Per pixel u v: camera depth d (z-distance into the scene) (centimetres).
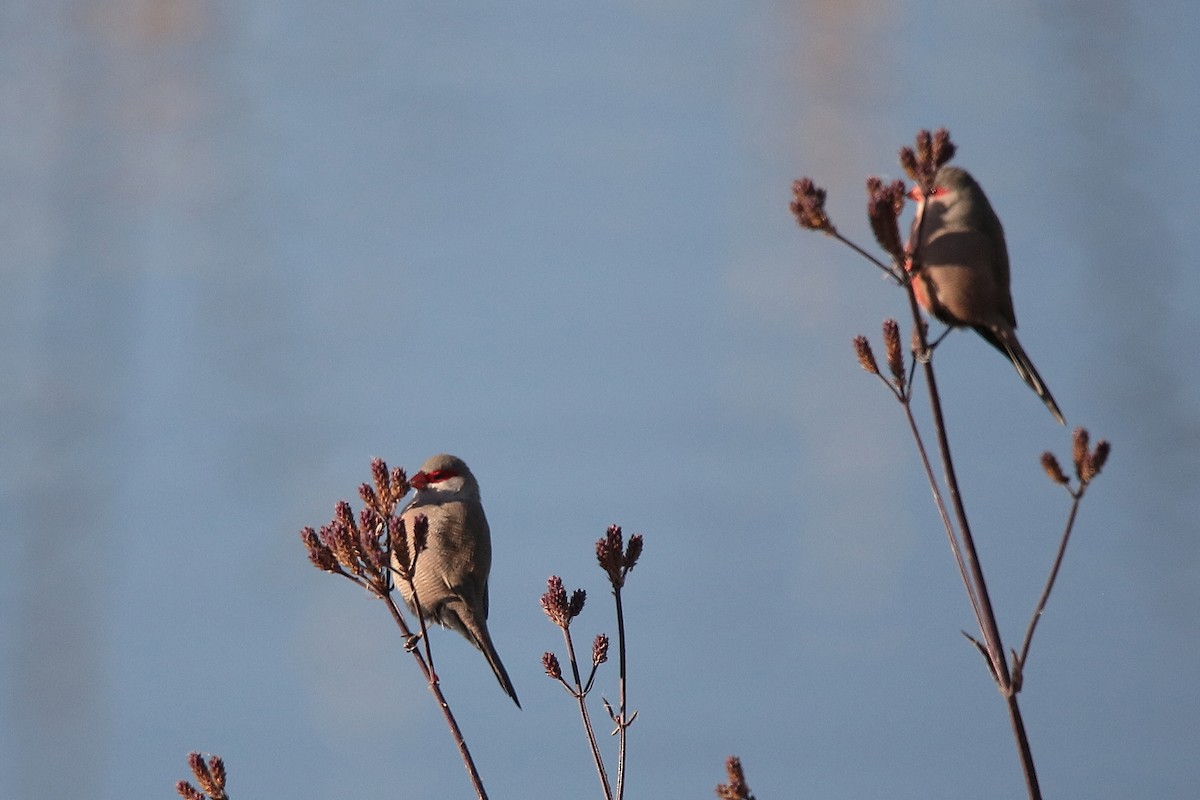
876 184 950
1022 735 898
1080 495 897
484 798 912
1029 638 898
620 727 945
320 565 946
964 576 923
